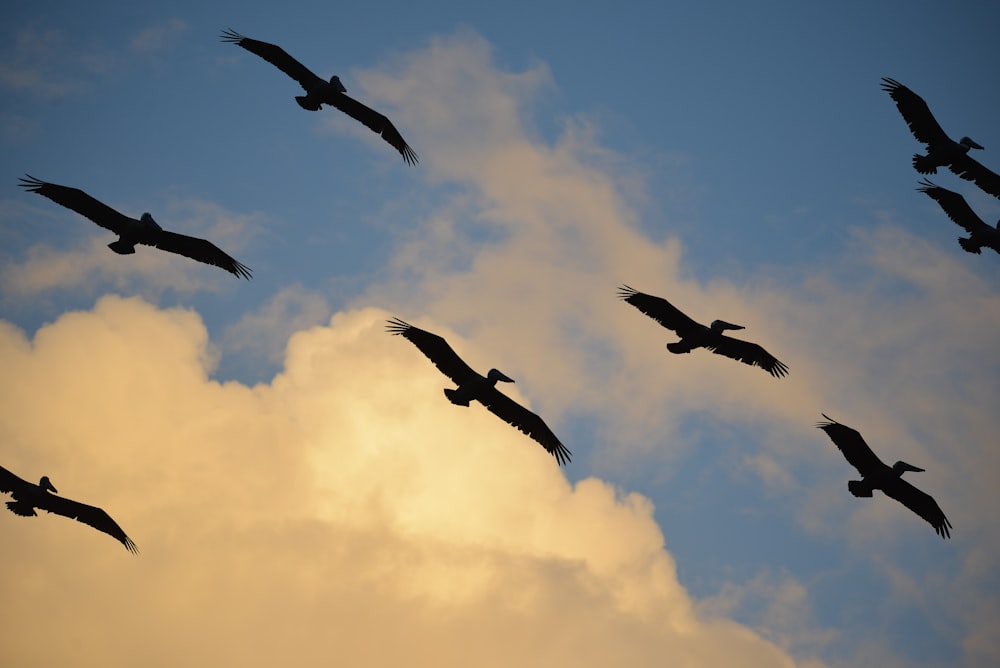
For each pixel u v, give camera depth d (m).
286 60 40.03
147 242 35.81
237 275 36.28
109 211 35.47
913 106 38.59
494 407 34.88
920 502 36.47
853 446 36.69
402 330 34.25
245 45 39.91
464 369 34.41
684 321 37.75
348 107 40.91
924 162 38.88
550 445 34.81
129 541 37.75
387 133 41.25
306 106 40.59
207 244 35.81
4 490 37.16
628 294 38.22
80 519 37.56
